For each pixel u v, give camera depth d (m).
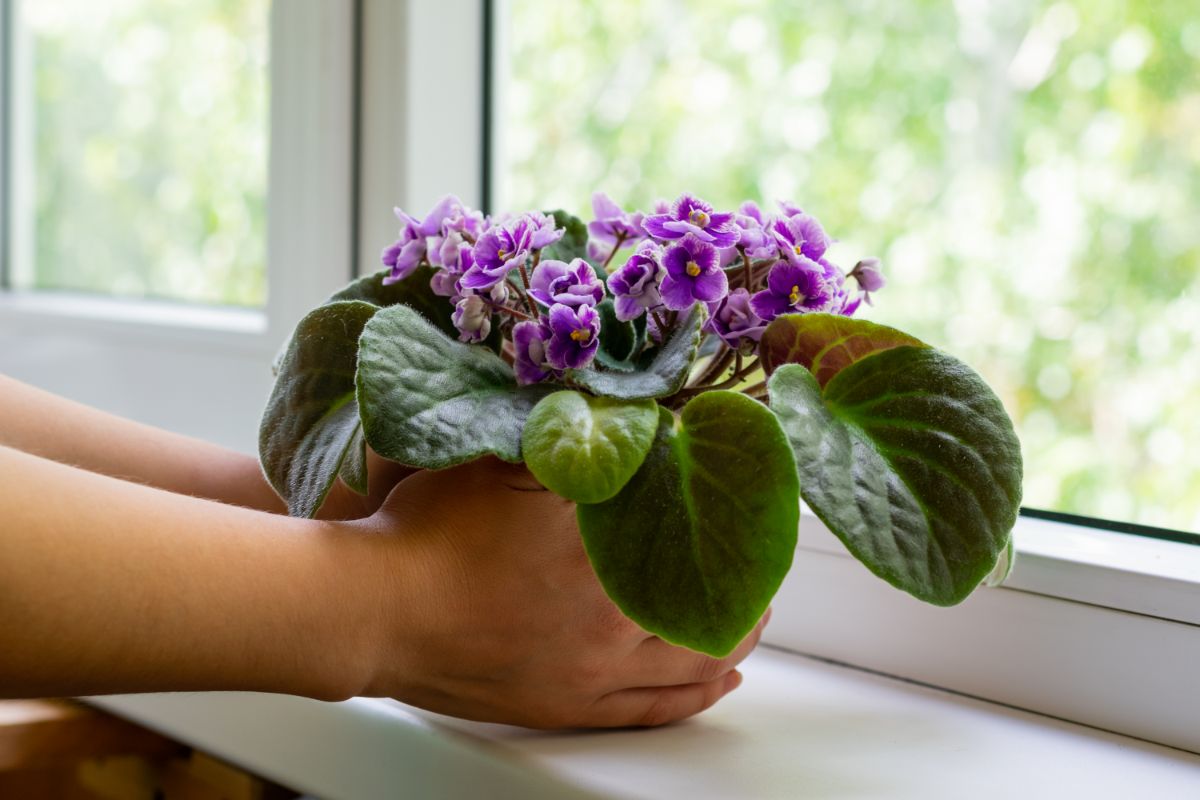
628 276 0.73
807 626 0.95
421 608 0.73
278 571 0.71
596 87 1.43
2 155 1.65
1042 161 1.31
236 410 1.24
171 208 1.62
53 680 0.68
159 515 0.71
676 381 0.70
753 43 1.52
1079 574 0.85
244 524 0.72
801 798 0.75
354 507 0.89
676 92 1.54
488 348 0.77
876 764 0.79
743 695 0.88
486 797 0.79
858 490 0.70
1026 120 1.34
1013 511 0.71
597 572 0.69
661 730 0.82
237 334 1.23
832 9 1.48
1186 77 1.21
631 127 1.48
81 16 1.71
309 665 0.72
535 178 1.31
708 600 0.69
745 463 0.69
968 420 0.72
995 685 0.88
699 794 0.75
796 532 0.68
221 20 1.54
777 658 0.95
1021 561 0.87
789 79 1.50
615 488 0.68
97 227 1.70
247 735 0.89
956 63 1.39
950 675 0.90
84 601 0.68
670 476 0.70
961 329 1.31
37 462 0.70
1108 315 1.21
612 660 0.77
